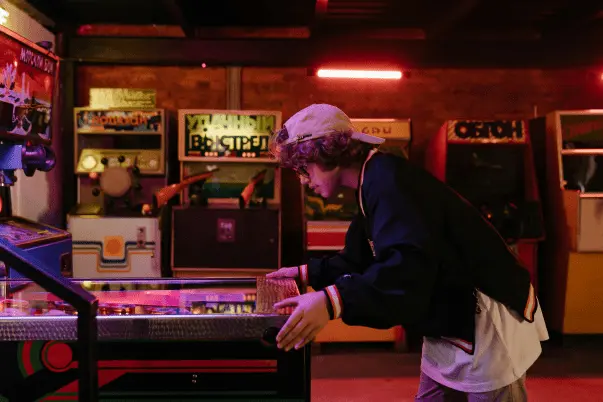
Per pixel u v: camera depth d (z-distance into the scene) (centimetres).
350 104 454
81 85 440
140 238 367
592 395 293
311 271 151
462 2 352
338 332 369
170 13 364
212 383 118
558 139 386
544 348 376
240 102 444
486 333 124
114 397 117
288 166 126
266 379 118
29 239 210
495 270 120
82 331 93
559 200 386
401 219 108
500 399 127
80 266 365
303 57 420
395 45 421
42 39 379
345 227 363
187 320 108
